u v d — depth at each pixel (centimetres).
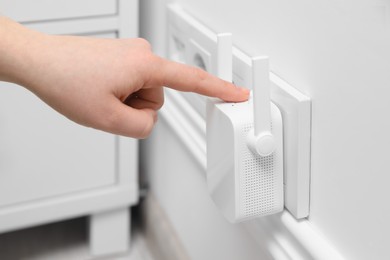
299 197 46
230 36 47
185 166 70
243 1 51
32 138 75
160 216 81
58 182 78
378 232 39
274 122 45
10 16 67
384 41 35
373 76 37
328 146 43
